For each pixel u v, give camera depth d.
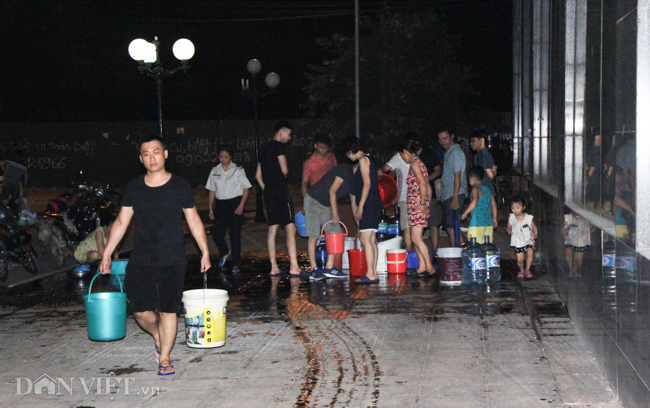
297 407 4.65
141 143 5.27
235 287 9.10
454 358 5.64
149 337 6.61
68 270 10.86
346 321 7.01
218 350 6.07
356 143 9.01
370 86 21.94
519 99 16.44
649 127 3.94
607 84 5.29
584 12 6.73
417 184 9.32
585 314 5.93
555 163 8.64
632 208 4.07
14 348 6.29
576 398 4.68
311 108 23.25
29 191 31.56
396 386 5.01
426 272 9.45
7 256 9.95
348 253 9.69
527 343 6.04
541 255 10.21
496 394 4.79
